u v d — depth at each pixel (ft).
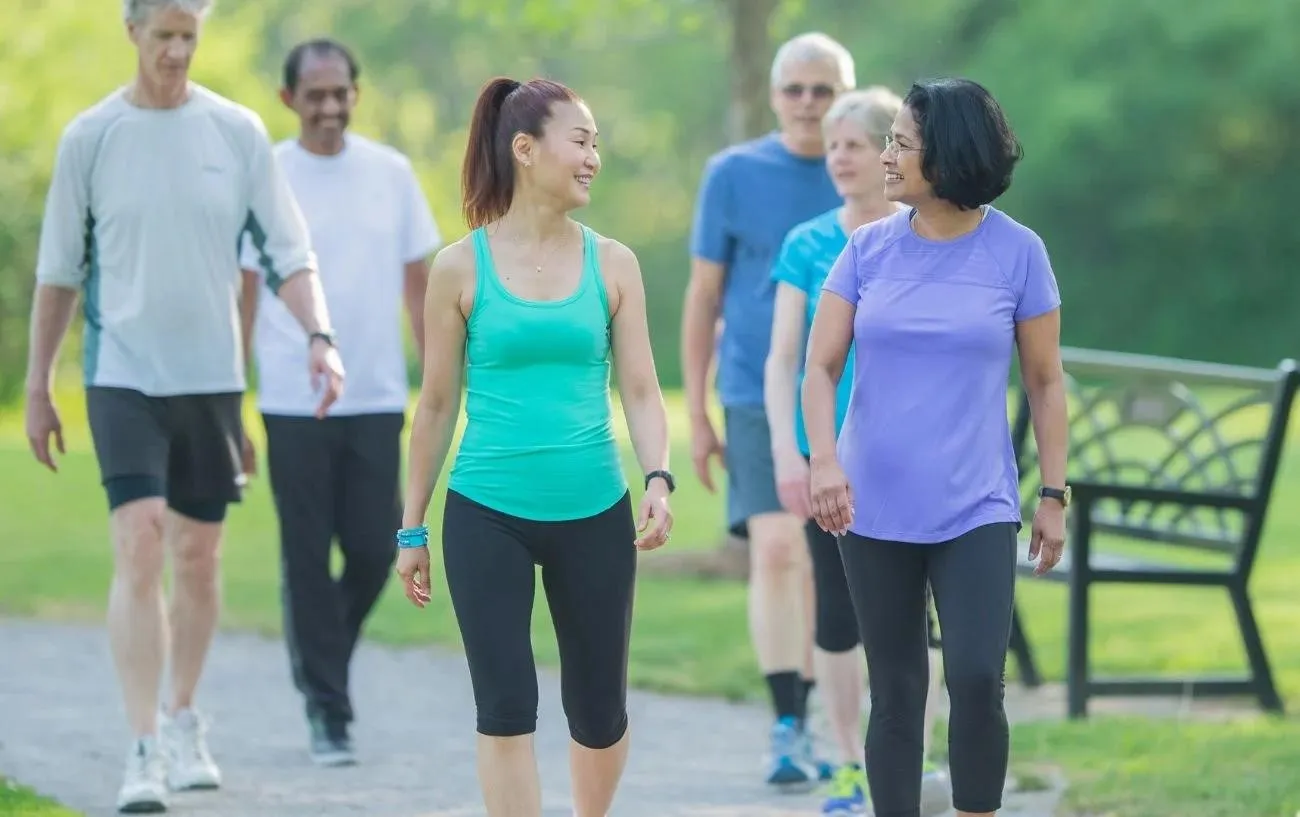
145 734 54.24
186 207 55.77
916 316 41.73
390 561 64.95
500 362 41.86
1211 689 69.00
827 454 42.50
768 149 60.70
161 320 55.62
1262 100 347.15
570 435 41.96
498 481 41.81
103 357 55.67
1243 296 366.63
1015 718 68.95
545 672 79.00
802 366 52.85
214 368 56.54
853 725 53.83
